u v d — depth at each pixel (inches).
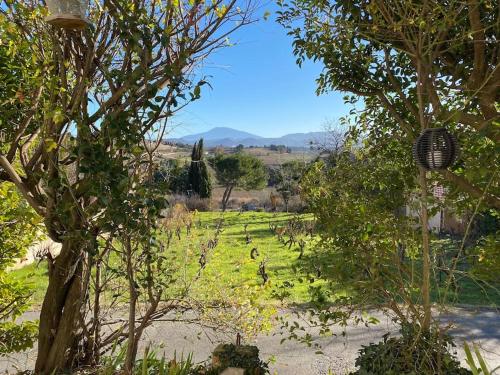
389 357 113.0
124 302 157.9
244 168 1275.8
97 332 145.5
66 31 112.4
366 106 167.2
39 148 125.4
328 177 148.4
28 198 121.0
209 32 118.0
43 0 117.3
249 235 676.1
